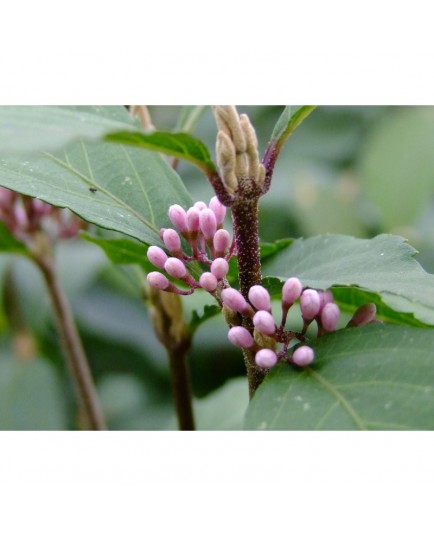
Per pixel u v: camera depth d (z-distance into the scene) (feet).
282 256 0.62
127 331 1.02
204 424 0.82
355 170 1.15
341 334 0.51
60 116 0.48
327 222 1.00
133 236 0.55
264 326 0.50
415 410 0.47
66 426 0.99
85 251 1.00
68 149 0.59
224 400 0.84
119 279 1.04
